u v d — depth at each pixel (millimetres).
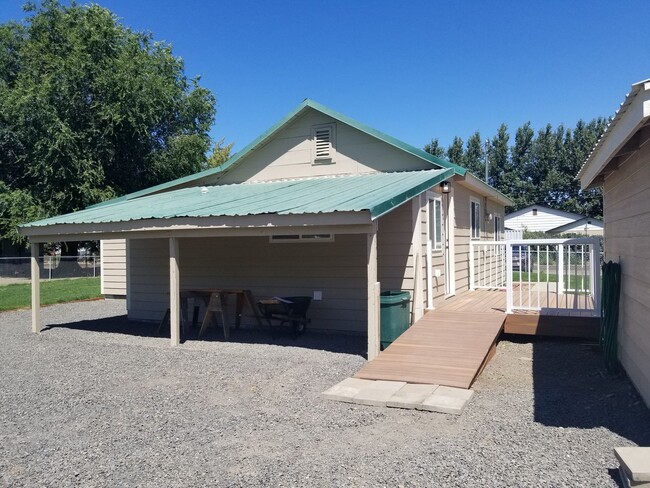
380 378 6926
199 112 34531
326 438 5090
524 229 33938
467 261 13844
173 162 32188
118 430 5461
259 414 5867
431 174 10664
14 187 30281
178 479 4262
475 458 4508
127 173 31547
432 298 10688
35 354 9578
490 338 8266
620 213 7547
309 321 11203
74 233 10758
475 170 54812
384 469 4336
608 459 4453
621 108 4852
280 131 12805
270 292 11734
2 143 29172
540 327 9320
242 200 10258
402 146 11430
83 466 4570
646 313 5848
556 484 3986
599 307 9086
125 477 4332
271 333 10984
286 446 4906
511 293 9641
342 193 9523
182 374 7820
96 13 30312
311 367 8055
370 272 8148
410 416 5688
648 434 5027
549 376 7406
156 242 13469
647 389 5812
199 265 12531
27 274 29797
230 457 4676
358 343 10031
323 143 12328
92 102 29266
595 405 6000
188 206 10383
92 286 24281
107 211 11492
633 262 6582
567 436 5008
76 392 6953
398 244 10297
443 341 8195
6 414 6078
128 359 8961
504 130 54438
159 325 12406
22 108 27000
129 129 29438
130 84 28984
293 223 8250
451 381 6641
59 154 27609
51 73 28781
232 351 9430
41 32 31406
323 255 11219
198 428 5457
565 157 51469
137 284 13781
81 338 11180
